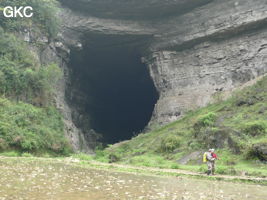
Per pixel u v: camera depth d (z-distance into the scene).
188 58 39.25
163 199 7.00
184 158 20.89
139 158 22.28
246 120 23.12
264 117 22.45
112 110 58.50
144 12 40.00
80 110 47.00
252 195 8.40
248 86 31.67
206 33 37.41
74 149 35.16
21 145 24.28
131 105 60.50
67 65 43.12
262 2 33.81
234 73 35.31
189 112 34.88
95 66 49.25
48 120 31.94
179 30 39.59
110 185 9.20
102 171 14.54
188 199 7.11
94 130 50.53
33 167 13.55
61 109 37.28
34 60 35.09
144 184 9.94
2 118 25.88
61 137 31.14
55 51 40.03
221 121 24.88
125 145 31.17
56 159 21.62
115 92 57.34
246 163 16.92
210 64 37.34
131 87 56.22
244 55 35.03
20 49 33.53
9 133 24.28
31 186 7.82
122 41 42.84
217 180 12.62
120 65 49.53
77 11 41.16
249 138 19.38
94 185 8.98
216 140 21.31
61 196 6.73
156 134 31.31
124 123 60.44
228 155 18.89
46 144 27.55
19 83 31.05
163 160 21.64
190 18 38.94
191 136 24.95
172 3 38.19
